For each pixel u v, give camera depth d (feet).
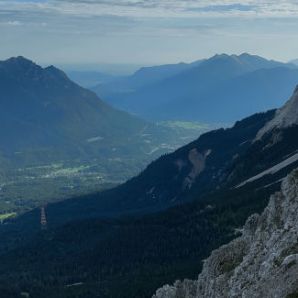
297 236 241.35
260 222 303.68
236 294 250.98
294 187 286.25
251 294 232.32
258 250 269.03
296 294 207.31
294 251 233.55
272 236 260.21
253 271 253.03
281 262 232.12
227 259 305.12
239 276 261.65
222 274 288.92
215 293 276.82
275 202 294.05
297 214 261.03
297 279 212.64
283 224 272.31
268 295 220.43
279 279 220.84
